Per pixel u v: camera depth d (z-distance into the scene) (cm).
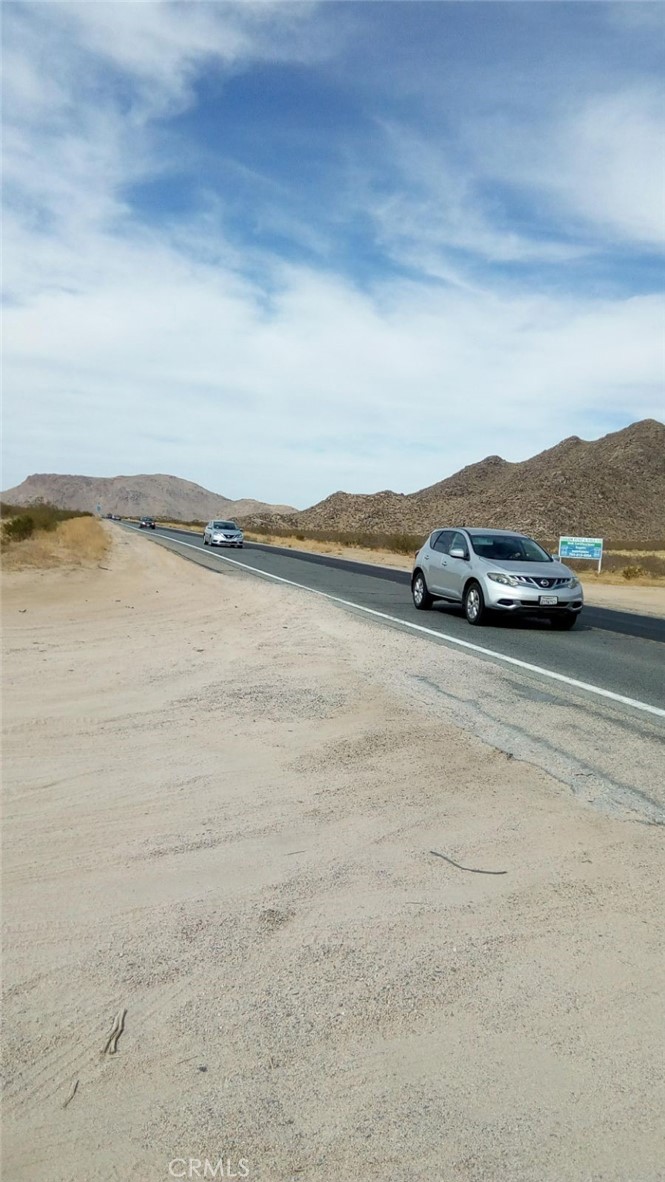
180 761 662
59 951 385
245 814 550
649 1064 312
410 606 1956
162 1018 336
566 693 964
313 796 585
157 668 1061
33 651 1191
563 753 703
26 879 455
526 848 502
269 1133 278
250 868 470
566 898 439
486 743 726
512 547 1723
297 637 1346
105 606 1812
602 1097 295
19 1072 307
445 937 398
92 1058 314
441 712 837
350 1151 271
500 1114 286
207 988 356
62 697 888
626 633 1617
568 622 1619
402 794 592
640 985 361
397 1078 303
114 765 651
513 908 427
